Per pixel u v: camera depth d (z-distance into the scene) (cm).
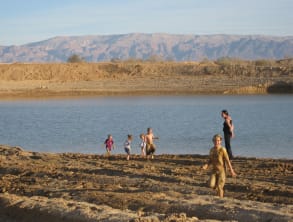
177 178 1817
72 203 1372
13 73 11369
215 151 1438
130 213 1228
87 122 5262
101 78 11325
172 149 3419
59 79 11219
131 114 6038
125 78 10881
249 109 6456
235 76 10350
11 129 4759
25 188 1734
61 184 1783
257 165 2172
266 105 6956
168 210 1321
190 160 2355
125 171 1998
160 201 1391
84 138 4112
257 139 3850
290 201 1489
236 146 3512
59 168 2133
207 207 1295
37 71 11550
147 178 1834
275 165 2161
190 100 7900
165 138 4003
